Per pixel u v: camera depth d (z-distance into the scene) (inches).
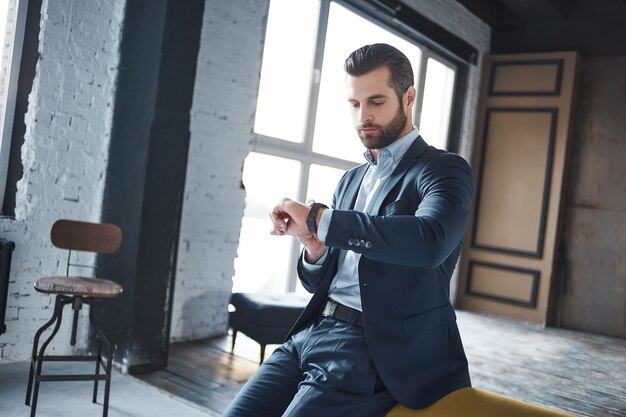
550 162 263.0
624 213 255.1
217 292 181.3
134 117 139.2
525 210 268.4
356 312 49.0
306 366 49.5
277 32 196.9
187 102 140.5
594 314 259.3
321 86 215.6
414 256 40.6
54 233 114.9
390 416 46.1
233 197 182.7
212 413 116.7
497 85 280.4
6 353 133.1
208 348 166.4
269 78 196.1
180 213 142.7
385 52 47.6
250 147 185.6
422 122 275.3
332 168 223.8
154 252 138.3
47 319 139.3
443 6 254.2
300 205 44.2
